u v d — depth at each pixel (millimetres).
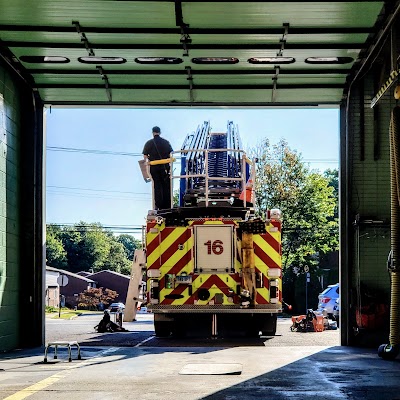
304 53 11117
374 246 12875
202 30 10148
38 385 7246
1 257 11438
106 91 12906
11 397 6477
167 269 12719
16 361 9680
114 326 17719
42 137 13180
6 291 11703
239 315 13469
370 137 12977
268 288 12664
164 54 11180
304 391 6801
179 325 13703
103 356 10242
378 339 12609
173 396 6492
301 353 10695
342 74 12172
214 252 12688
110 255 119875
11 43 10641
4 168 11695
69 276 81125
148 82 12562
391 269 9961
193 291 12648
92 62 11602
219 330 13805
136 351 10992
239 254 12727
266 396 6488
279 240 12742
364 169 12977
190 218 12859
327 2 9094
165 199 14555
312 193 43625
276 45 10742
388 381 7531
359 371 8422
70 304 79875
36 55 11219
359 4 9148
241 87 12719
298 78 12352
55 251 103938
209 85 12688
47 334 16297
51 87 12727
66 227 113312
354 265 12875
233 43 10680
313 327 18422
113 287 91875
